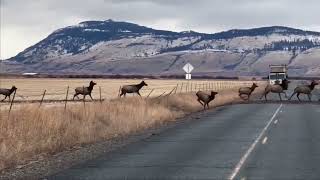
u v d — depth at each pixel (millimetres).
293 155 27844
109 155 28344
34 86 151250
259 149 30469
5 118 32406
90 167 24094
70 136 33938
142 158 27094
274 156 27500
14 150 26953
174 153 29031
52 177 21422
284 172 22391
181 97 77438
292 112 63031
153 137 37938
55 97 85188
